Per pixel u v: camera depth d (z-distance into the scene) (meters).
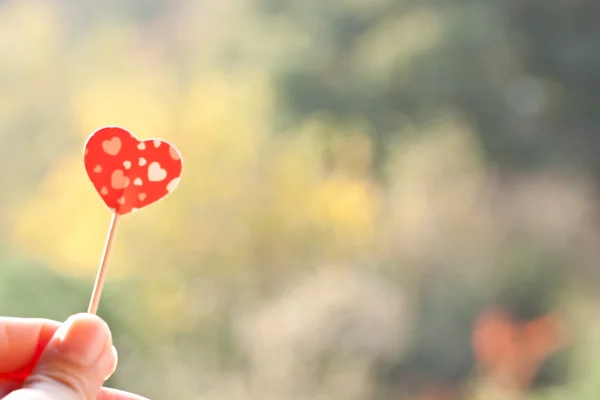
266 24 1.79
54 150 1.35
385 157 1.63
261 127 1.46
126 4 1.60
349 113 1.76
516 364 1.25
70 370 0.53
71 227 1.19
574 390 1.11
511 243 1.47
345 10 1.84
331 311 1.24
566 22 1.79
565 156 1.77
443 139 1.58
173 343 1.06
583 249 1.50
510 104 1.80
